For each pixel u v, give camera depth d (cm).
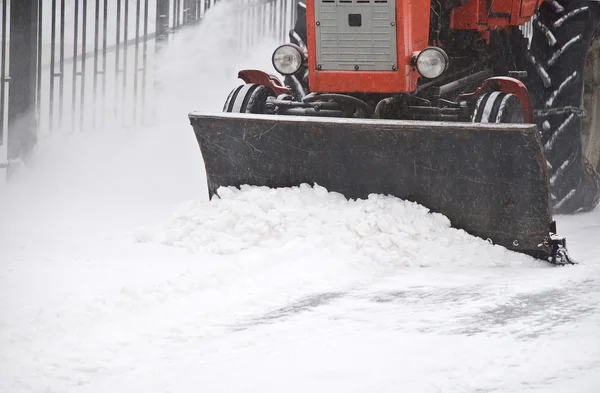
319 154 1364
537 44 1714
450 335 936
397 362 852
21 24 1909
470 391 775
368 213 1306
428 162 1315
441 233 1302
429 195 1331
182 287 1087
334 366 841
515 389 777
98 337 933
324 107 1475
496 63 1614
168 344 919
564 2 1695
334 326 970
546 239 1295
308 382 801
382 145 1325
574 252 1370
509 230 1304
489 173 1290
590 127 1797
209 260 1238
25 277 1141
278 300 1068
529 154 1258
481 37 1566
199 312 1015
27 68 1917
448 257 1266
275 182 1407
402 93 1410
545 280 1170
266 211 1329
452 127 1270
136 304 1023
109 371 846
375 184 1353
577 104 1681
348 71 1400
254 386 794
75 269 1188
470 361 852
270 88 1523
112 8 3341
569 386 779
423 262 1247
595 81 1786
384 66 1387
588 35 1686
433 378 807
